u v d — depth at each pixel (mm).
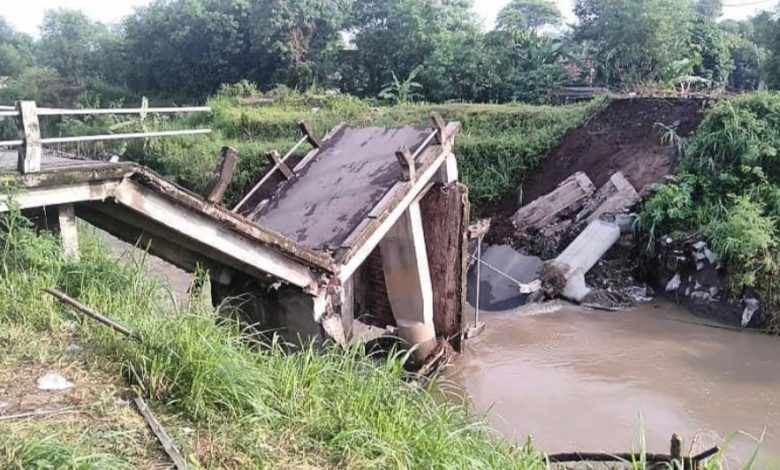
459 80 24875
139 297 5777
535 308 11914
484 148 16734
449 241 9352
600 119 16734
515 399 8297
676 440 4848
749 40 28812
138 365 4410
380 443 4102
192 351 4402
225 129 23266
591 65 24172
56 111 5684
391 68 28812
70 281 5680
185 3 35156
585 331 10797
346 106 23906
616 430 7449
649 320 11250
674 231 12406
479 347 10180
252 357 5047
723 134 12922
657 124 15336
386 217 8125
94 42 42250
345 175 9164
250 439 3920
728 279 11227
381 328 10062
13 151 7785
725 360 9492
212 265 7469
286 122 22594
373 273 9812
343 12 32062
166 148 21828
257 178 18625
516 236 14516
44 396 3977
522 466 4391
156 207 6043
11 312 5059
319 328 7566
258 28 31859
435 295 9625
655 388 8594
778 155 12453
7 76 48188
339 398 4750
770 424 7555
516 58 24953
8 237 5598
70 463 3162
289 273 7188
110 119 25047
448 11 29156
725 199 12469
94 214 6641
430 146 8836
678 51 21766
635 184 14250
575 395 8406
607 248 12812
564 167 16078
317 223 8484
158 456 3535
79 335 4879
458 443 4387
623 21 22094
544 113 18484
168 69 35781
